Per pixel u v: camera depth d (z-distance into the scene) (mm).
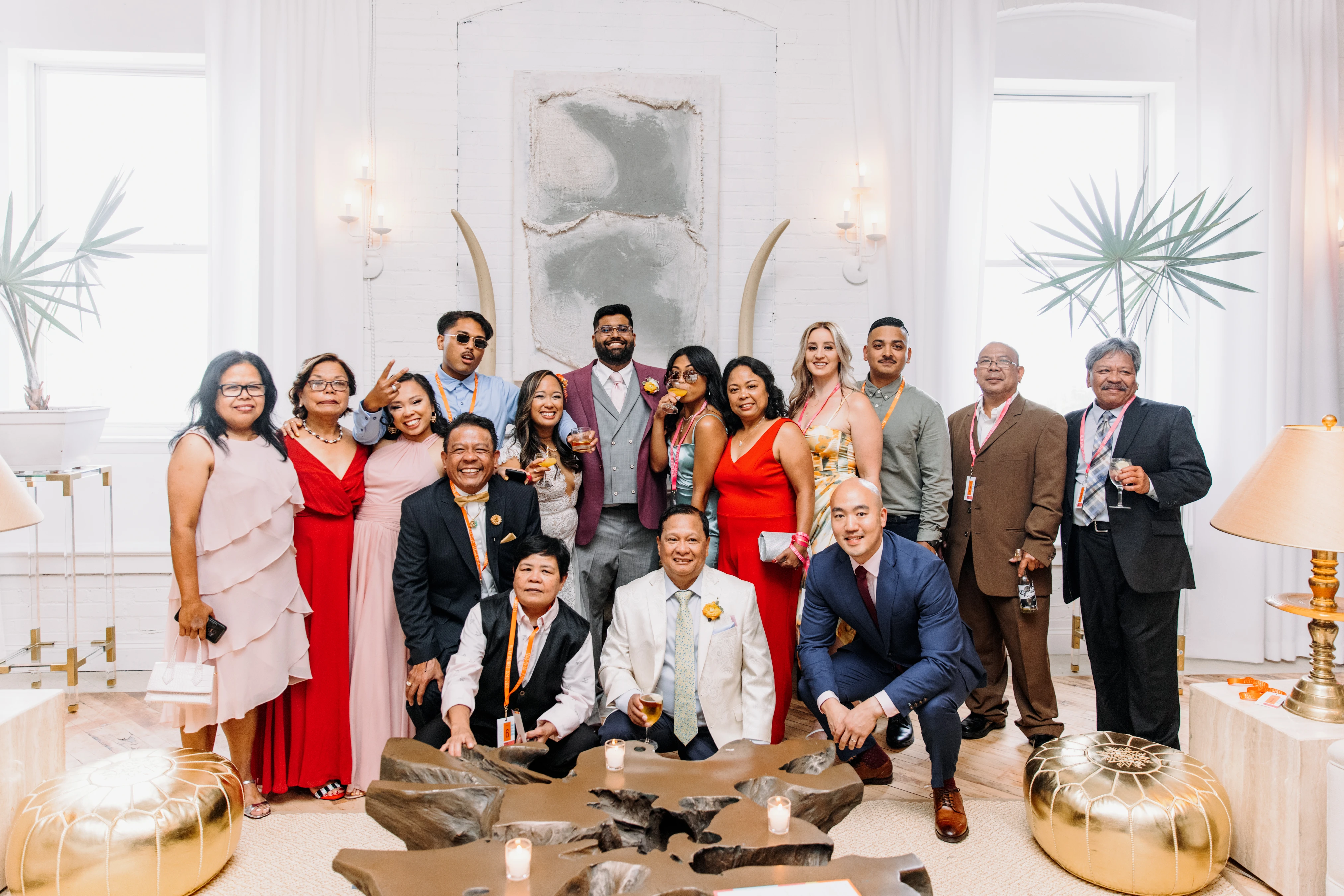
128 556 4023
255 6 3957
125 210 4297
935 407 3150
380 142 4078
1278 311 4043
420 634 2572
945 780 2475
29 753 2113
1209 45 4117
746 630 2520
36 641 3656
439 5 4094
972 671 2508
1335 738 2021
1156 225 3906
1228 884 2146
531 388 2932
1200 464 2785
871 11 4156
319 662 2602
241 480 2408
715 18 4199
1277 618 4098
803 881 1448
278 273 3957
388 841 2393
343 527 2645
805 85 4219
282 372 3959
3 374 4125
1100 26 4375
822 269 4238
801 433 2893
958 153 4172
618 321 3129
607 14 4160
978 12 4141
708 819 1700
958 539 3180
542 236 4117
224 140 3943
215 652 2367
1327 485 2006
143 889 1930
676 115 4156
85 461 3824
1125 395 2920
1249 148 4066
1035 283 4590
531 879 1423
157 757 2191
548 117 4109
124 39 4086
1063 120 4602
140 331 4305
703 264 4172
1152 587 2773
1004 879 2186
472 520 2650
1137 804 2057
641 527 3225
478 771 1868
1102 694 2979
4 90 4086
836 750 1973
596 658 3205
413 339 4105
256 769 2648
